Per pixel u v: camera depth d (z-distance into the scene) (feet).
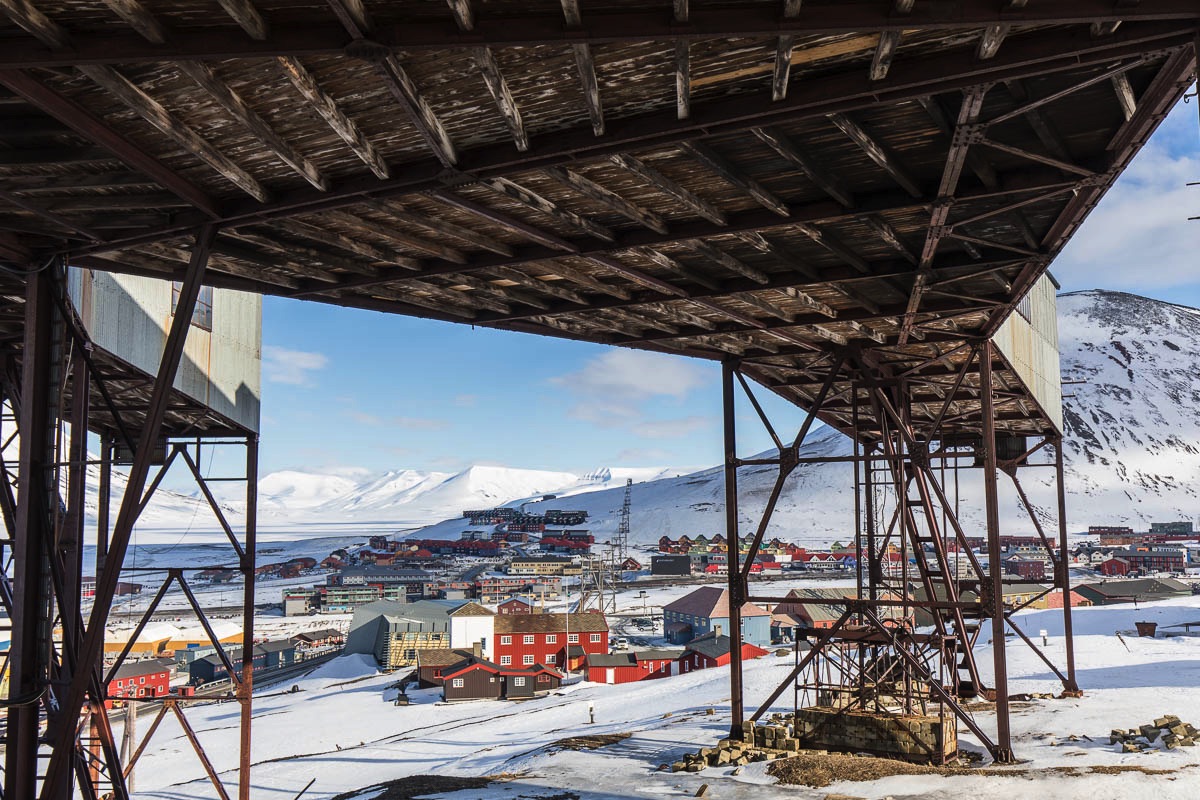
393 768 118.21
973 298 54.90
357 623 357.41
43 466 40.68
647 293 54.54
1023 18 23.79
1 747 119.75
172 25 24.76
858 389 85.51
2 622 205.16
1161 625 202.69
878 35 26.58
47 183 34.76
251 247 44.27
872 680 79.00
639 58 27.48
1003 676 65.67
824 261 50.42
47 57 24.98
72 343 44.14
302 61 26.91
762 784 63.62
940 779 60.90
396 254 46.62
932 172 37.58
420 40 24.76
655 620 395.55
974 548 654.53
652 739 89.56
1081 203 39.27
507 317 57.93
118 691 231.91
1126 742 69.26
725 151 35.12
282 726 186.80
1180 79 27.96
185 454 84.58
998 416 101.91
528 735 136.26
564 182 35.40
